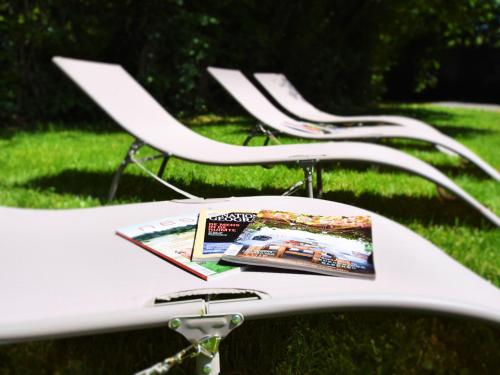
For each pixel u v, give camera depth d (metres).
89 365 1.42
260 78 5.49
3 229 1.36
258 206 1.61
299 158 2.10
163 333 1.56
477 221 2.96
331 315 1.66
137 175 2.90
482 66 18.81
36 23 6.12
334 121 4.84
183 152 2.47
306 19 8.82
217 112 5.07
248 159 2.20
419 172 2.35
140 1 6.41
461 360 1.54
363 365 1.48
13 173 3.57
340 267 1.09
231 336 1.54
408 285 1.04
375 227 1.41
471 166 4.68
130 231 1.36
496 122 9.91
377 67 12.23
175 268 1.13
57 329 0.85
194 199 1.70
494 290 1.09
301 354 1.49
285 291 0.98
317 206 1.63
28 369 1.41
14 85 6.22
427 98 18.86
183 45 6.26
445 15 10.78
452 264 1.21
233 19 7.69
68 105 6.21
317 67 9.27
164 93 6.04
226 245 1.23
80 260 1.18
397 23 11.16
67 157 3.91
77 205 2.80
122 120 2.83
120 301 0.98
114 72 3.26
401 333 1.62
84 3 6.41
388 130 3.79
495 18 15.52
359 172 2.98
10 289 1.03
